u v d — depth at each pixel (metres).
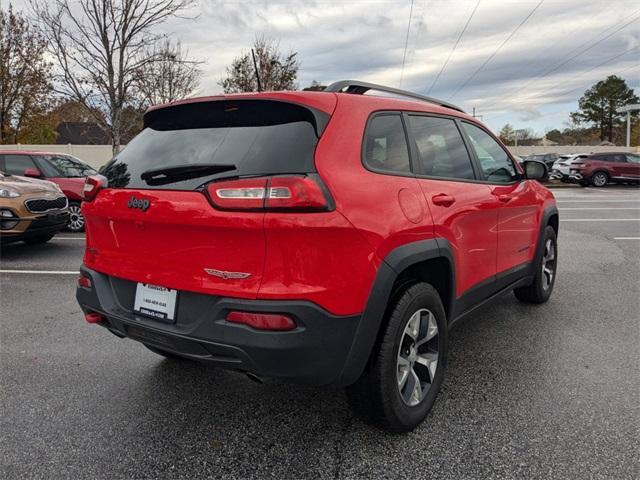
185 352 2.34
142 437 2.64
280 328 2.09
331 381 2.25
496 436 2.61
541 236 4.53
